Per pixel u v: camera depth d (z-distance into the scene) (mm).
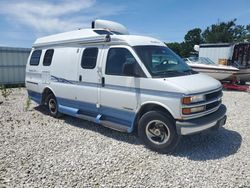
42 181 3693
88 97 5922
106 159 4410
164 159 4422
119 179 3742
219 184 3592
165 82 4500
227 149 4848
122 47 5207
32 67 8102
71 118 7289
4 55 16859
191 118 4410
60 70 6770
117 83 5203
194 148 4914
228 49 18625
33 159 4430
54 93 7082
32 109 8562
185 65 5578
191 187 3525
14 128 6266
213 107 4812
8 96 11633
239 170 3990
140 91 4828
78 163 4258
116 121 5465
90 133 5871
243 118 7137
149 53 5102
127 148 4922
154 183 3629
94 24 6895
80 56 6145
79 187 3533
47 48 7484
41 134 5801
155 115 4641
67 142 5270
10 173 3932
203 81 4875
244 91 13172
